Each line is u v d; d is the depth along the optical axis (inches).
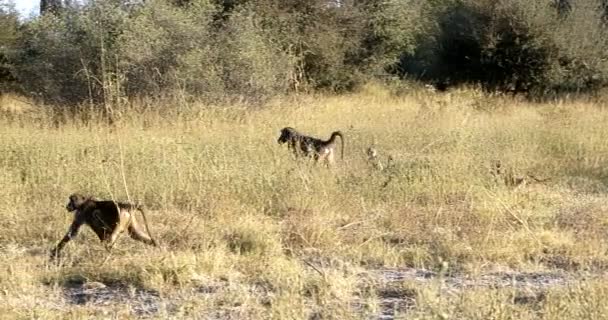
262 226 1301.7
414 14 4271.7
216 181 1557.6
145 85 2522.1
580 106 3351.4
